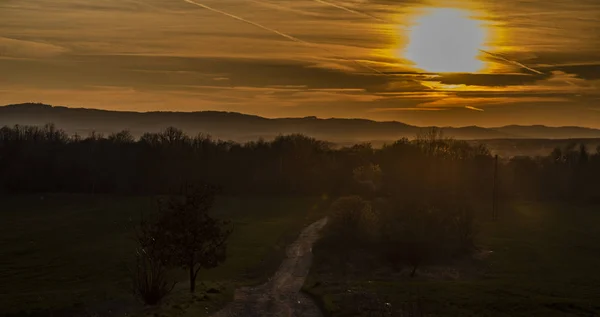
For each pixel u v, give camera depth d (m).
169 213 56.28
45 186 171.25
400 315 50.88
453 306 54.91
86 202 153.75
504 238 109.06
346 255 86.19
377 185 163.50
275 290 62.75
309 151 192.00
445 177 170.12
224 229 111.62
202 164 180.00
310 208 144.75
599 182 177.00
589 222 131.25
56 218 129.62
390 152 188.12
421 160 175.50
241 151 192.38
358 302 54.69
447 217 94.19
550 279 75.88
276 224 118.75
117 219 127.75
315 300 57.16
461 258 89.62
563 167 187.75
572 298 59.66
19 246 98.88
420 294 59.66
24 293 66.69
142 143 189.62
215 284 64.62
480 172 172.88
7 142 180.38
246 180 177.25
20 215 134.12
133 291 55.16
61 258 89.44
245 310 52.56
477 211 139.50
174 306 51.16
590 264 87.81
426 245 86.94
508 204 156.50
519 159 197.62
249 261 83.00
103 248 96.81
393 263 83.88
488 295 59.88
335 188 172.88
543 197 174.25
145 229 65.25
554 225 126.12
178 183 172.25
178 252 56.00
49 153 177.62
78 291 66.00
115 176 173.38
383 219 95.56
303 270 78.12
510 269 83.81
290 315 51.19
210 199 58.47
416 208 94.50
